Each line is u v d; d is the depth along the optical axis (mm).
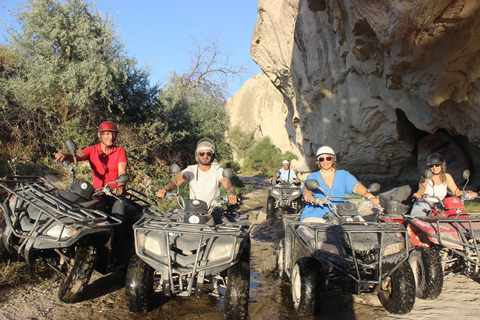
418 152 16516
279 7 23266
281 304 4250
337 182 4914
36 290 4219
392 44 9188
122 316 3752
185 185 12281
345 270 3688
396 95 12672
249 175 42688
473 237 4258
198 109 17312
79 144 10430
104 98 11180
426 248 4414
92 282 4754
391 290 3924
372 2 8664
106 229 3951
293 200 10789
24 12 10555
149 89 12891
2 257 4480
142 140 12445
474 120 8891
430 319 3674
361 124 17094
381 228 3949
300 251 4371
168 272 3564
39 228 3889
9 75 11453
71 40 10727
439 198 5082
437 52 8055
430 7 6781
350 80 17062
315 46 19781
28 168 8938
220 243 3758
